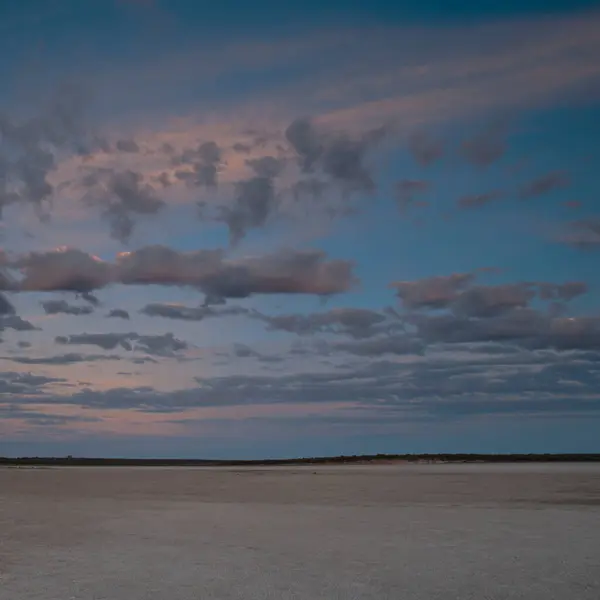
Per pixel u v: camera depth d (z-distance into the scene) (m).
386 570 16.95
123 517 29.78
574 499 36.78
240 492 45.72
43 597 14.23
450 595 14.33
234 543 21.62
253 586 15.19
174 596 14.27
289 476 75.00
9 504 37.16
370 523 26.52
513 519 27.47
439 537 22.53
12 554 19.83
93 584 15.50
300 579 15.92
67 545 21.55
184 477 75.56
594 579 15.78
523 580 15.71
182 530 25.02
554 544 20.91
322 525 26.05
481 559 18.39
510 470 89.88
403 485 51.59
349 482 57.72
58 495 44.22
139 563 18.17
